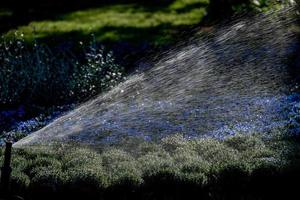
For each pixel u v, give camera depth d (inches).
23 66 813.2
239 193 401.4
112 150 490.9
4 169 393.4
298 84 611.5
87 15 1095.0
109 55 794.8
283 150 449.1
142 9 1100.5
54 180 420.2
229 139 494.3
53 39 963.3
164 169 416.2
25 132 663.1
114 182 415.8
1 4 1184.2
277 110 550.0
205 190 404.2
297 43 711.1
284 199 395.2
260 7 618.5
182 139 510.3
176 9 1077.1
